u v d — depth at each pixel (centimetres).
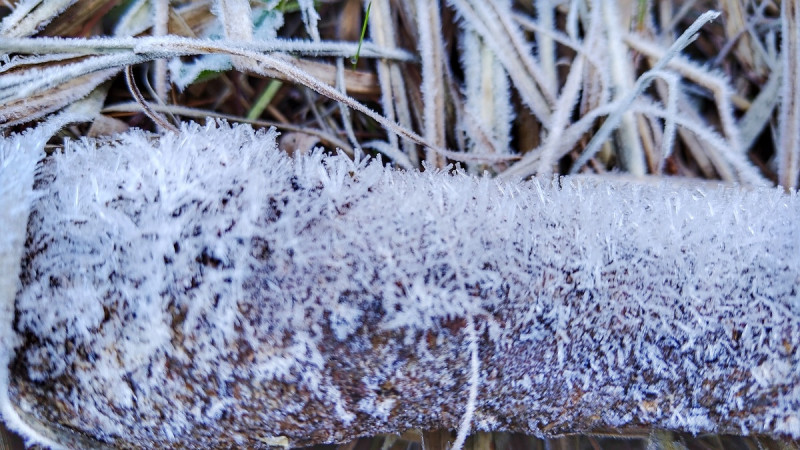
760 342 22
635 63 27
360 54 26
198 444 23
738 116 28
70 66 24
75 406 22
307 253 21
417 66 27
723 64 28
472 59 26
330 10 27
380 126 27
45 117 25
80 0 25
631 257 22
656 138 27
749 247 22
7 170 21
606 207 22
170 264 21
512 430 24
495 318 22
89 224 21
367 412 22
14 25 25
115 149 22
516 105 27
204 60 25
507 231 22
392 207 22
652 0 27
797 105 26
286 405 22
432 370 22
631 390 23
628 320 22
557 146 26
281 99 27
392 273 21
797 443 23
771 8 28
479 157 25
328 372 22
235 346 21
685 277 22
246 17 25
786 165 26
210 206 21
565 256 22
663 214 22
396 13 27
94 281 21
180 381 22
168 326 21
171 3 26
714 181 26
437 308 22
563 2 27
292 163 22
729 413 23
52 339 21
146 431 22
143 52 24
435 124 26
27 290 21
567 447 27
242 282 21
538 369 22
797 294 22
